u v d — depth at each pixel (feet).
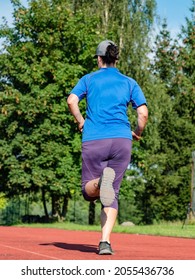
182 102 209.15
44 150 155.94
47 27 163.63
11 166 155.22
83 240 56.75
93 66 167.53
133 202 214.90
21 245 38.11
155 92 176.14
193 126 205.05
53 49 162.30
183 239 63.77
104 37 170.50
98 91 30.30
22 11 163.32
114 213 30.12
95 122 29.96
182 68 216.54
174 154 205.77
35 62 160.45
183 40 217.56
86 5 176.35
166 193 204.44
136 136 31.40
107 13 176.45
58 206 171.42
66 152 159.74
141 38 173.37
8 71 161.48
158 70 226.38
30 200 180.96
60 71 159.02
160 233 76.13
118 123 29.96
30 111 153.07
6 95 155.53
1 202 181.47
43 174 155.12
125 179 171.83
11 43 164.66
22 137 155.94
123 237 67.36
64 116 159.33
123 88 30.45
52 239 55.98
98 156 29.78
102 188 28.76
